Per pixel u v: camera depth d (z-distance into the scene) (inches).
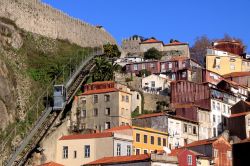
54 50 6250.0
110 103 5049.2
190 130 5123.0
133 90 5585.6
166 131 4827.8
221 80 6555.1
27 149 3811.5
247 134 5088.6
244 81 7047.2
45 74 5388.8
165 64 6983.3
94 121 5039.4
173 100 5816.9
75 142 4126.5
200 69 6648.6
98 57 6309.1
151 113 5418.3
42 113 4411.9
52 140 4119.1
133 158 3612.2
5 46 5221.5
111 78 5905.5
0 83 4303.6
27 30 6038.4
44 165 3700.8
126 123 5039.4
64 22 6771.7
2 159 3681.1
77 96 5177.2
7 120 4146.2
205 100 5561.0
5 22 5654.5
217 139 4271.7
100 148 4030.5
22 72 5113.2
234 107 5546.3
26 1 6141.7
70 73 5585.6
